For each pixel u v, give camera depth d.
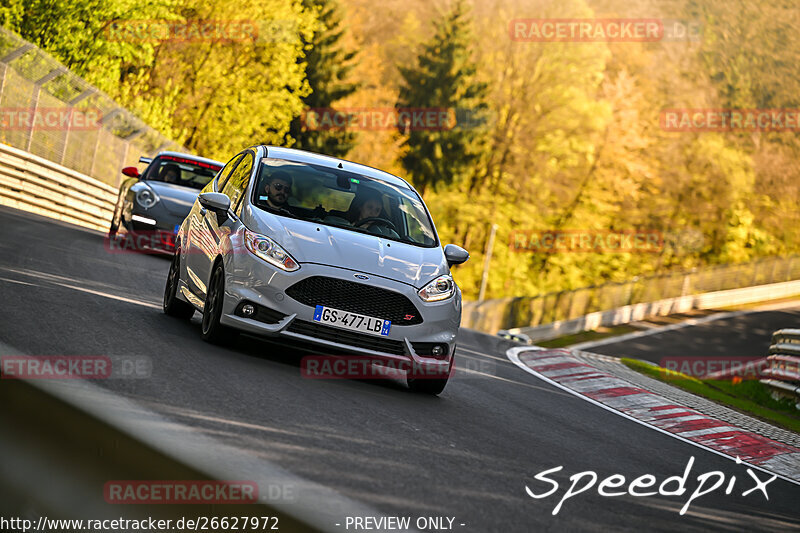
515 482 10.93
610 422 19.00
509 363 28.12
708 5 180.75
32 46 48.16
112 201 56.38
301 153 19.05
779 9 185.62
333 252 15.85
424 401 15.81
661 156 167.88
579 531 9.30
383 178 19.09
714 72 178.50
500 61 155.25
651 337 92.69
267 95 116.75
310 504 8.01
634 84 161.25
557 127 149.25
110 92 84.62
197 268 17.61
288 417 11.41
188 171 34.88
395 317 15.77
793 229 175.38
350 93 153.25
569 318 90.31
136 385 11.05
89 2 78.38
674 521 10.75
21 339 12.28
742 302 125.81
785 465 18.08
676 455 16.25
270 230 15.94
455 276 152.62
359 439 11.14
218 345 16.12
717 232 170.12
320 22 147.88
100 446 8.14
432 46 162.12
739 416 24.44
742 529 11.19
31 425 7.94
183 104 110.50
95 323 15.21
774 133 177.12
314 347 15.63
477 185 156.62
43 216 41.94
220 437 9.54
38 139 48.88
